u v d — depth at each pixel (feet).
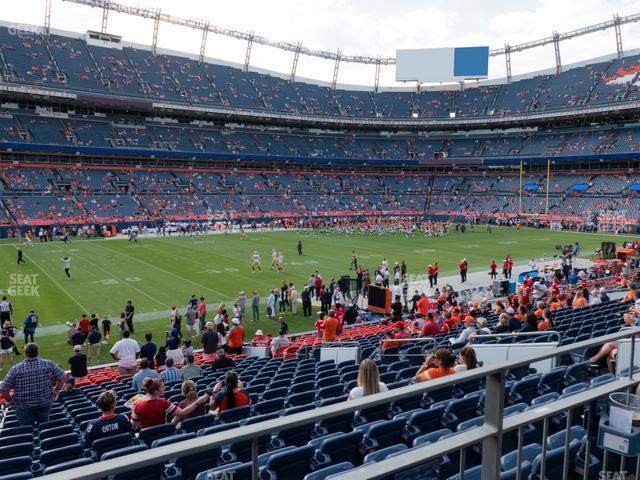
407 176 275.59
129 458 5.98
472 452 16.78
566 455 10.16
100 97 206.90
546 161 238.07
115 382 42.80
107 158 214.69
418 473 9.29
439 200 255.09
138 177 214.48
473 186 259.39
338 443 16.79
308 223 213.46
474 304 66.49
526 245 158.40
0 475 19.38
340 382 32.40
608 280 91.97
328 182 260.01
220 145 241.14
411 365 37.35
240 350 58.03
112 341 66.90
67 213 179.52
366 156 270.67
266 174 250.78
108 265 116.78
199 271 111.45
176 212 202.59
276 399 26.09
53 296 88.12
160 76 236.84
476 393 21.59
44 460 20.18
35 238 163.63
